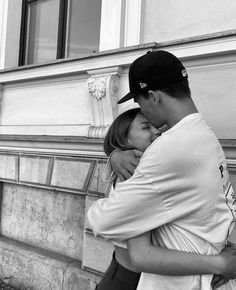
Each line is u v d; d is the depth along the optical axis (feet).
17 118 15.01
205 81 9.37
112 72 11.31
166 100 4.50
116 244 4.77
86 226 11.41
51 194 13.43
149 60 4.45
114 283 5.01
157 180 4.23
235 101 8.85
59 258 12.64
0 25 16.52
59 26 15.96
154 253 4.26
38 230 13.92
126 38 11.44
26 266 13.37
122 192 4.39
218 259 4.15
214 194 4.20
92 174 11.45
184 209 4.22
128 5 11.40
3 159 14.83
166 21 10.73
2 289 13.51
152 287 4.46
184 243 4.29
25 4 17.12
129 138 5.40
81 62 12.07
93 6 14.75
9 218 15.14
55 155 12.84
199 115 4.54
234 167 8.36
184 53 9.44
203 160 4.19
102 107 11.46
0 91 15.51
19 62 17.01
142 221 4.33
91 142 11.39
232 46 8.57
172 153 4.17
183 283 4.28
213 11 9.77
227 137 8.95
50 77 13.50
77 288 11.58
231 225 4.40
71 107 12.97
